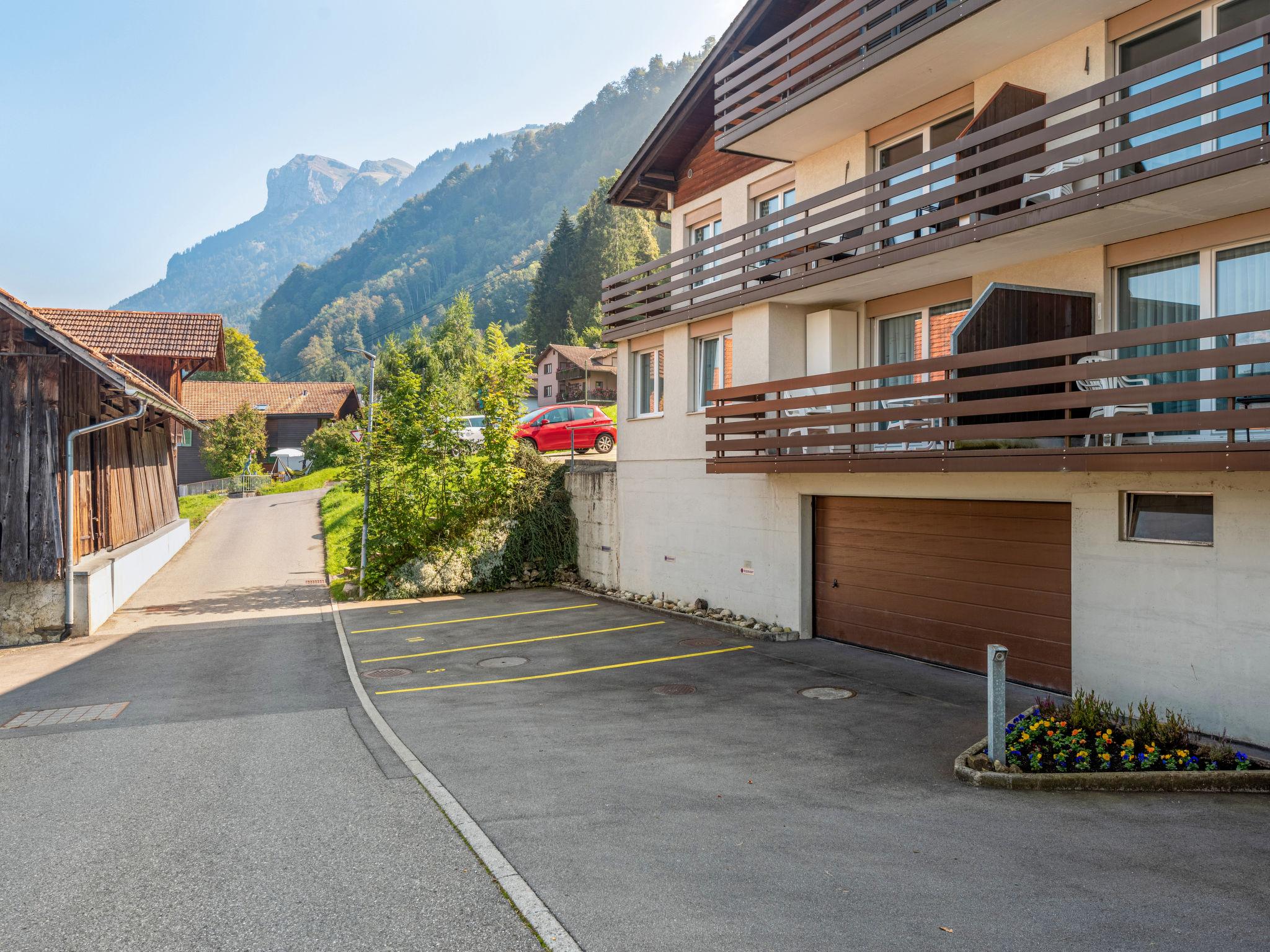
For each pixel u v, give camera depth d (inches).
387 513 794.8
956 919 178.7
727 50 624.1
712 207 683.4
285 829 242.2
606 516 765.9
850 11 459.8
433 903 191.8
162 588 850.1
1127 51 386.0
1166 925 174.6
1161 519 339.0
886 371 417.1
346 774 295.9
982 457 363.6
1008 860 209.6
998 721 281.4
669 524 668.7
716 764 298.7
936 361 384.8
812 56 489.4
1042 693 391.5
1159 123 308.8
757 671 454.0
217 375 4072.3
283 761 315.3
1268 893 189.3
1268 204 324.5
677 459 655.8
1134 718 331.0
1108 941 168.2
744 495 585.9
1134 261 378.3
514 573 817.5
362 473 825.5
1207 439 340.8
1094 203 330.6
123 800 274.2
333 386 2659.9
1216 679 313.6
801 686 418.6
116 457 810.2
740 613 592.1
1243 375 339.6
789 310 553.9
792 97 499.5
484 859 215.5
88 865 219.3
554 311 3946.9
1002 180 381.7
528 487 836.6
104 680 485.7
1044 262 417.4
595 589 776.3
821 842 223.3
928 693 398.6
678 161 718.5
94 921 186.9
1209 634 315.9
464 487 812.0
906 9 420.2
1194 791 264.1
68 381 649.6
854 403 438.3
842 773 286.2
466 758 313.0
